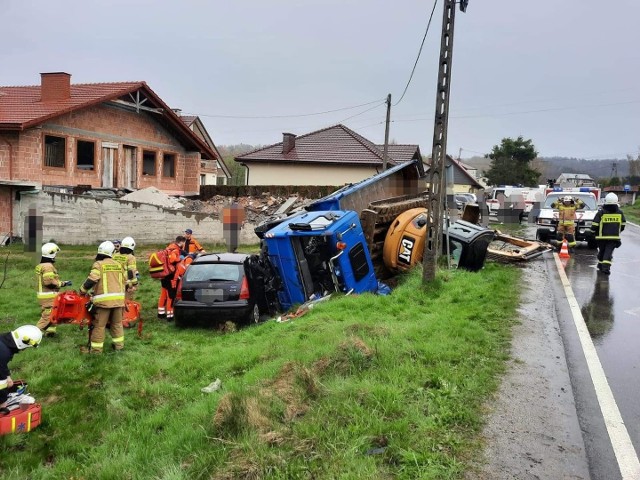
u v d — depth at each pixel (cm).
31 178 1900
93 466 438
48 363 724
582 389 539
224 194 3183
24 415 518
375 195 1440
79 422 548
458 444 412
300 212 1267
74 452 485
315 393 496
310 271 1084
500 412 471
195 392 595
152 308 1128
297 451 400
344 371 551
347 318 814
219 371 652
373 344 605
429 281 977
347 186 1445
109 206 1880
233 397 464
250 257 1034
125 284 870
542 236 1894
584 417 474
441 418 449
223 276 956
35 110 1978
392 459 392
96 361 735
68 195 1833
